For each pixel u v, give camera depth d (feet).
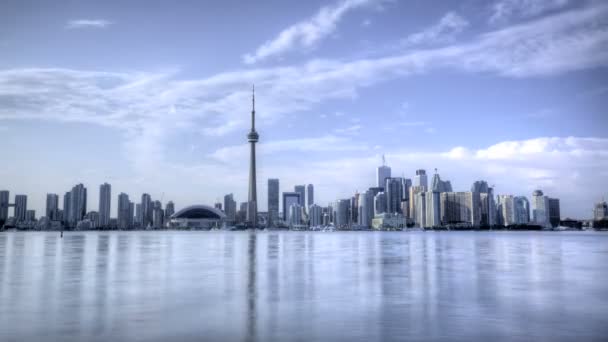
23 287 111.55
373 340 60.64
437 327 68.03
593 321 72.23
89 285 115.24
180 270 155.43
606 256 239.30
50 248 326.24
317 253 266.16
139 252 273.54
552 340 60.39
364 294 100.27
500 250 309.83
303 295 98.63
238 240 593.01
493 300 92.12
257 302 89.76
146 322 71.72
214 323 71.05
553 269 160.56
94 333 64.69
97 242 476.54
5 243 437.17
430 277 133.69
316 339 61.26
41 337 62.39
